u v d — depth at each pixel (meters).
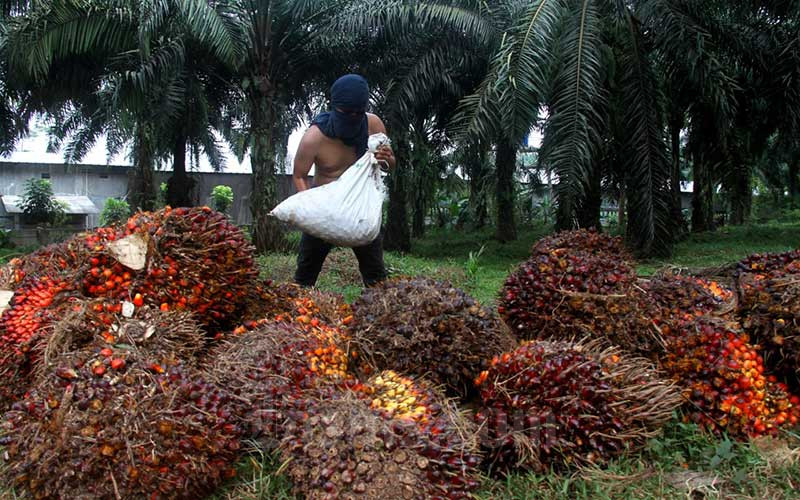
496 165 15.17
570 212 9.25
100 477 2.10
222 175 25.95
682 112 12.71
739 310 3.26
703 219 17.78
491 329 2.94
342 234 4.07
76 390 2.19
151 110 10.80
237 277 3.17
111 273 2.96
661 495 2.27
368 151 4.17
